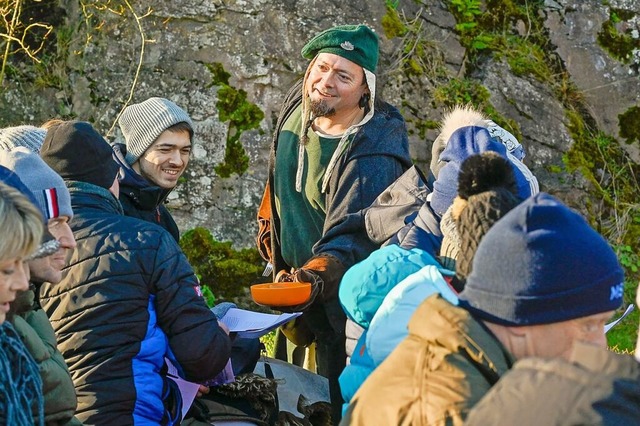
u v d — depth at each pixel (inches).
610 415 73.1
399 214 162.4
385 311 103.9
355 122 184.2
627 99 313.0
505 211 99.8
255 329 156.5
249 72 281.3
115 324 131.9
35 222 91.4
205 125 276.8
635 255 296.5
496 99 297.7
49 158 141.0
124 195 167.5
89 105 279.7
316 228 189.3
